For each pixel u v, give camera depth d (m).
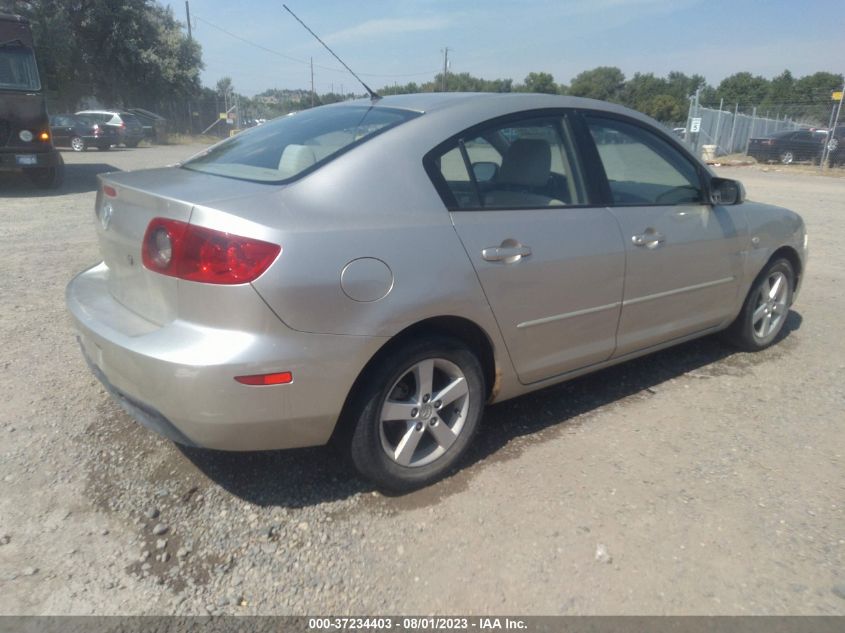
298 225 2.54
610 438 3.53
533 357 3.31
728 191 4.05
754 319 4.65
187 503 2.90
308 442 2.73
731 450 3.44
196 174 3.13
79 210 10.48
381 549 2.64
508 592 2.44
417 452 3.07
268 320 2.46
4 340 4.62
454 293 2.86
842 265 7.73
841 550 2.69
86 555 2.56
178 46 37.69
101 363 2.81
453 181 3.01
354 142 2.92
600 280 3.44
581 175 3.50
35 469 3.10
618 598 2.42
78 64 33.84
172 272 2.54
